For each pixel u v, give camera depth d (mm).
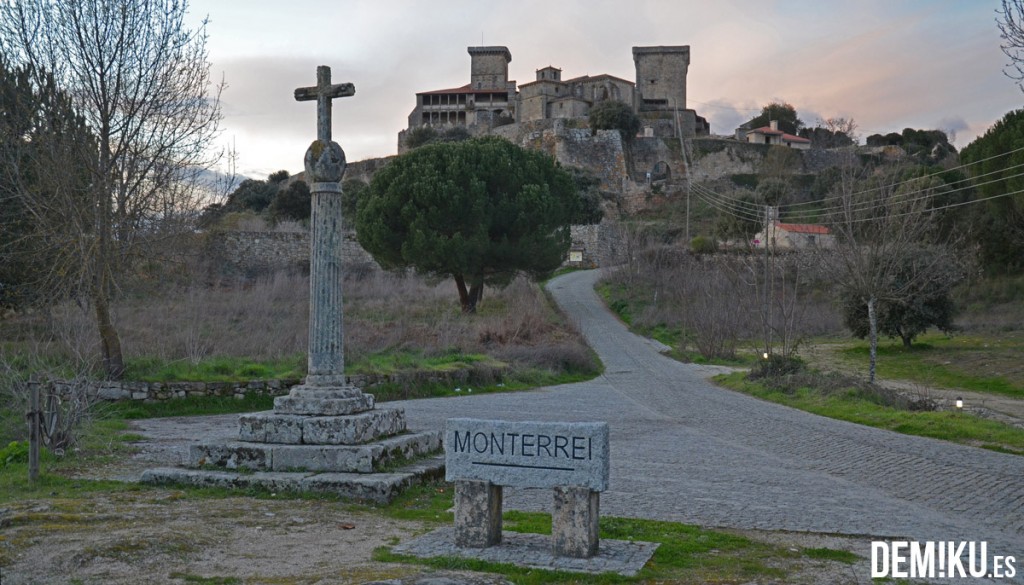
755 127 126500
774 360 28828
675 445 15852
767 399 25500
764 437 17250
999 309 49312
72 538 7453
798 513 9969
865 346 42875
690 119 113938
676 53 121750
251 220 59656
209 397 20500
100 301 20000
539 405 22812
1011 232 52781
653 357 40531
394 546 7758
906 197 35531
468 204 41531
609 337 46062
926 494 11531
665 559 7477
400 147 116188
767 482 12133
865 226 32531
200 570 6773
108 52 19906
